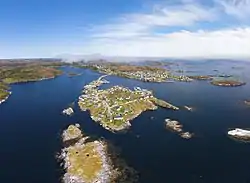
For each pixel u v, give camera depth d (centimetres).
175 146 14712
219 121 19275
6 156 13688
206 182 11300
